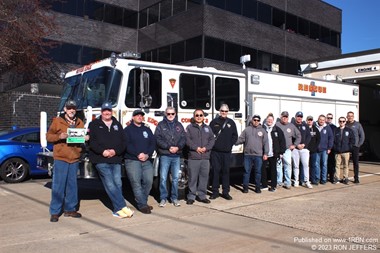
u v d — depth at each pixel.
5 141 10.60
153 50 25.77
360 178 12.02
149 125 7.89
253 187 10.08
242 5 24.36
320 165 10.71
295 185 10.04
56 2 23.06
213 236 5.66
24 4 17.14
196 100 8.63
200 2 22.36
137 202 7.17
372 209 7.40
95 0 24.98
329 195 8.88
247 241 5.42
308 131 10.02
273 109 10.23
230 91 9.30
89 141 6.76
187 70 8.50
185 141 7.74
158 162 8.05
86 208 7.52
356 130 10.78
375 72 16.89
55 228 6.08
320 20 30.31
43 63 20.36
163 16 25.05
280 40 26.80
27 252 4.95
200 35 22.23
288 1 27.62
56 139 6.46
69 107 6.62
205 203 7.94
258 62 25.19
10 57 17.11
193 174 7.86
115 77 7.62
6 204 7.79
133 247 5.17
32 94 16.11
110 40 25.73
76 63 23.91
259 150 9.02
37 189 9.52
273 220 6.55
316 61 19.06
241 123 9.48
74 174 6.75
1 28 16.66
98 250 5.05
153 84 8.00
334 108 12.18
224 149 8.30
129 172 7.10
